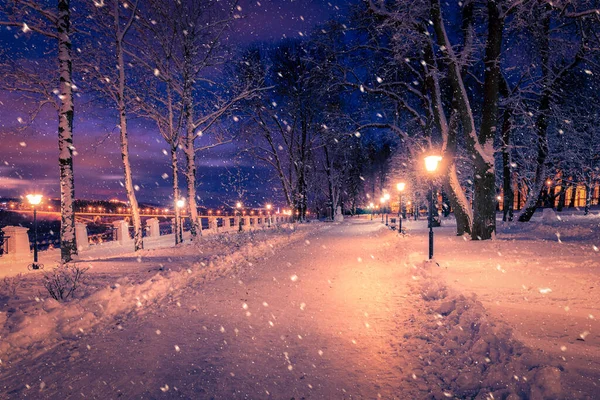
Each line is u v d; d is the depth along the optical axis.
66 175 11.88
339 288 8.01
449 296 6.07
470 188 31.03
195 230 21.55
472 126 16.59
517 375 3.21
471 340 4.14
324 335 5.02
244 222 40.09
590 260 9.19
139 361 4.26
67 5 12.23
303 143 39.06
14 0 11.60
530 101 22.17
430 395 3.30
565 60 20.30
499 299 6.02
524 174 25.59
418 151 26.33
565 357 3.60
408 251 12.98
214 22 19.66
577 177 28.44
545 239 14.28
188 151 21.73
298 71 34.03
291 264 11.77
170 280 8.48
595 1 15.82
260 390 3.55
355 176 59.00
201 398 3.43
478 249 12.63
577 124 22.88
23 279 8.30
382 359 4.13
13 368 4.15
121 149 15.09
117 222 21.83
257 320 5.78
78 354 4.49
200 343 4.81
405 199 40.56
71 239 11.84
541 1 15.93
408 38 17.58
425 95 22.88
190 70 19.81
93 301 6.30
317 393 3.47
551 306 5.54
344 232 27.25
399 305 6.30
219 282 8.92
